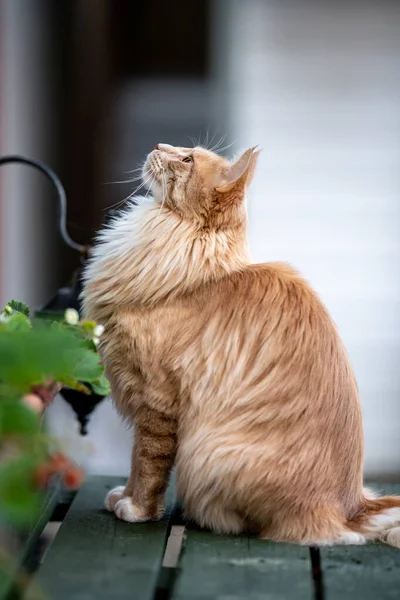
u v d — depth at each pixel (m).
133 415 5.28
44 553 5.30
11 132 10.79
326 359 4.98
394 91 10.74
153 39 10.88
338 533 4.80
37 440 3.13
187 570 4.42
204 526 5.03
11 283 10.79
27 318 4.45
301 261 10.91
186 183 5.27
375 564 4.52
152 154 5.46
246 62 10.84
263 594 4.14
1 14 10.42
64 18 10.84
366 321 10.84
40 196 10.86
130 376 5.18
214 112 10.90
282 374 4.91
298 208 10.90
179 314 5.09
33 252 10.84
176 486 5.14
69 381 3.97
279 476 4.79
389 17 10.68
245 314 5.04
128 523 5.11
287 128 10.88
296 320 5.03
